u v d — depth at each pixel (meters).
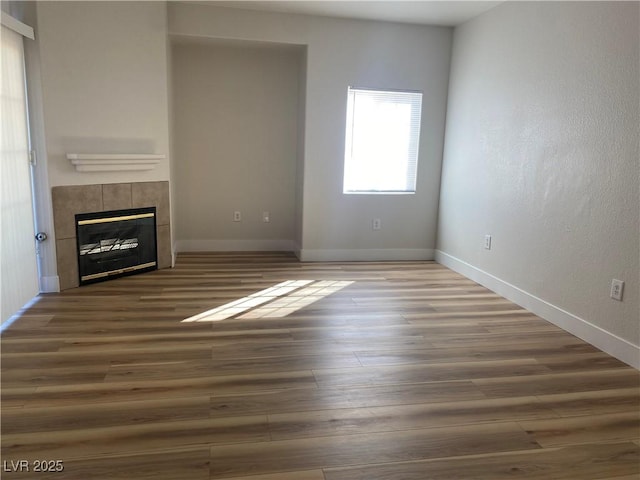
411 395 2.46
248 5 4.64
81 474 1.79
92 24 3.90
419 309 3.83
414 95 5.31
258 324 3.38
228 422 2.15
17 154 3.47
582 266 3.30
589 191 3.23
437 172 5.50
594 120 3.18
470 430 2.17
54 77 3.74
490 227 4.45
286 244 5.79
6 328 3.18
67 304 3.67
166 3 4.54
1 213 3.23
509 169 4.15
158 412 2.22
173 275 4.58
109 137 4.14
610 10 3.04
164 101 4.48
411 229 5.57
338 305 3.86
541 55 3.72
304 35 4.92
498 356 2.98
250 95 5.43
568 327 3.43
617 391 2.57
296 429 2.12
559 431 2.19
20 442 1.97
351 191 5.40
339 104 5.12
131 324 3.30
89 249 4.16
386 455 1.96
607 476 1.90
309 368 2.72
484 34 4.55
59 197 3.88
